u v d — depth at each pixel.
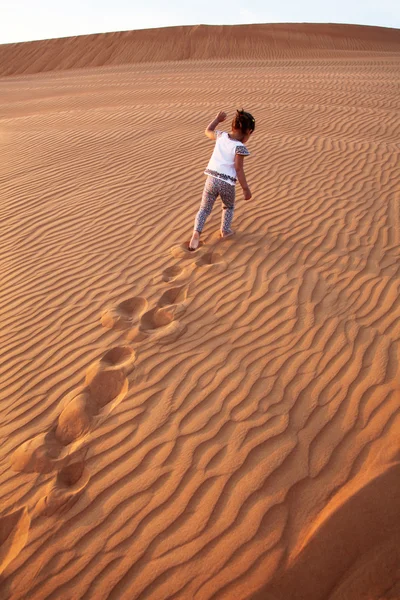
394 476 2.72
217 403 3.40
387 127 9.87
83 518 2.75
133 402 3.49
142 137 9.95
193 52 42.75
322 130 9.88
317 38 45.31
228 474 2.88
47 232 6.30
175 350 3.97
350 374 3.52
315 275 4.78
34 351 4.19
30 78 35.91
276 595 2.29
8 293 5.08
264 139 9.17
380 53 38.69
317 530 2.52
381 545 2.44
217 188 5.09
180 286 4.84
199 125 10.59
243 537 2.54
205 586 2.36
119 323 4.36
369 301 4.31
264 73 24.30
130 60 42.00
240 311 4.37
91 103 18.52
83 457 3.11
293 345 3.89
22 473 3.06
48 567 2.54
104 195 7.22
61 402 3.59
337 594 2.29
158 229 6.07
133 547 2.57
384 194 6.41
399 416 3.12
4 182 8.12
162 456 3.05
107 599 2.37
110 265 5.39
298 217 5.97
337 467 2.85
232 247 5.41
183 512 2.71
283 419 3.21
